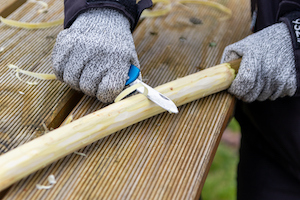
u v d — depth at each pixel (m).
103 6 0.71
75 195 0.56
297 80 0.73
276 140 0.87
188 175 0.60
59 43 0.66
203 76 0.73
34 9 1.03
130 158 0.62
